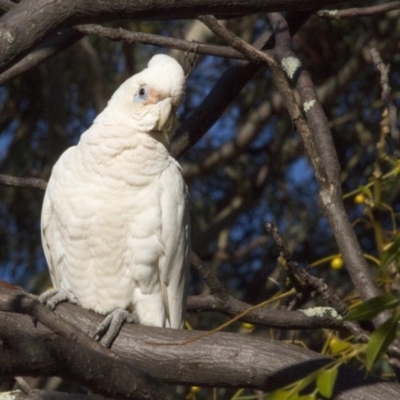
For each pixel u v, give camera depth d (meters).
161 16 5.83
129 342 6.68
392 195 12.20
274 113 15.45
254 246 15.20
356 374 6.22
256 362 6.34
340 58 15.30
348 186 14.81
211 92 9.56
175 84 8.30
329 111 15.70
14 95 15.35
